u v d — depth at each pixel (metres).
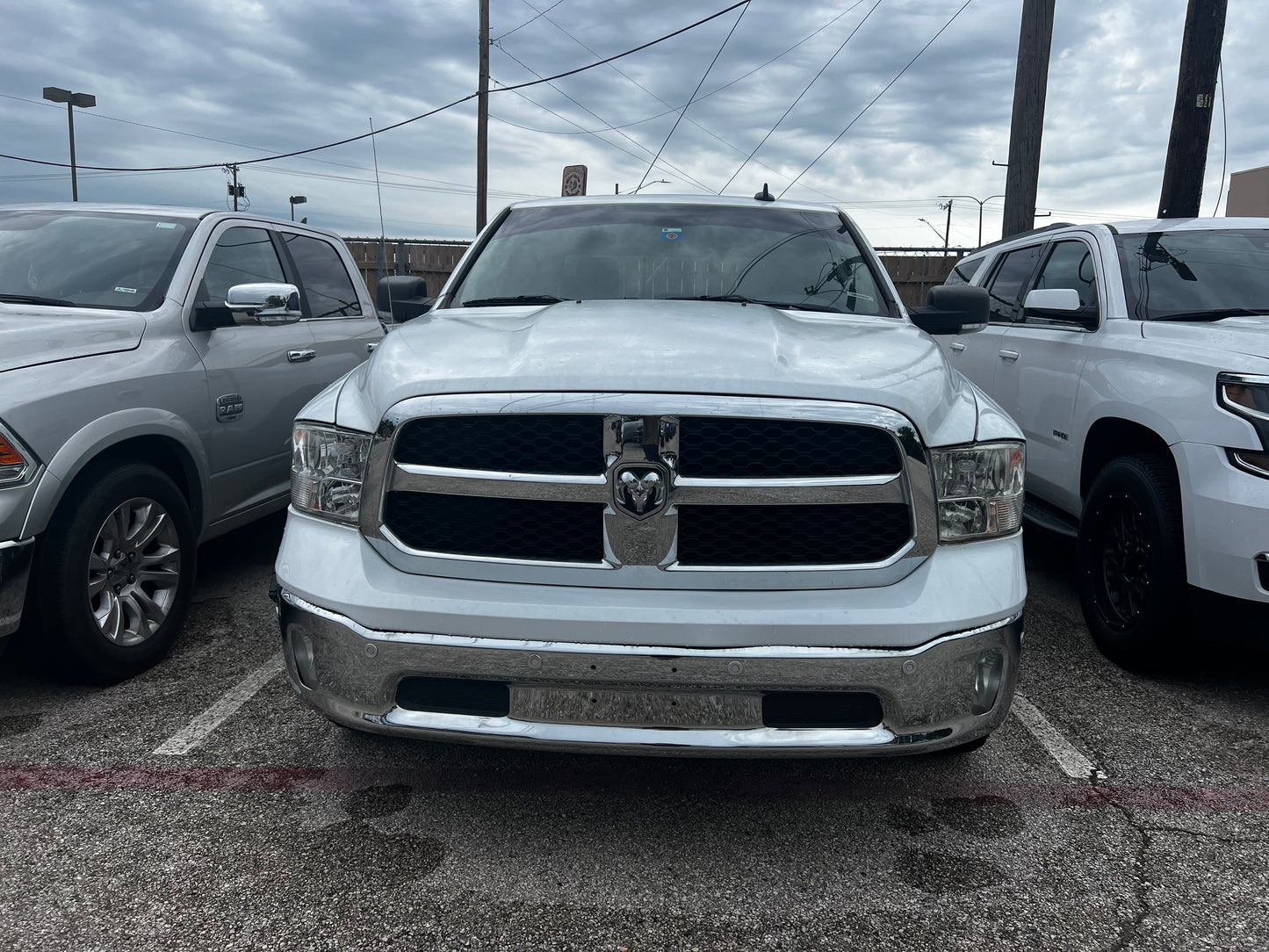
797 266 3.52
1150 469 3.52
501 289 3.47
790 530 2.19
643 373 2.17
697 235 3.65
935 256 14.79
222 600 4.32
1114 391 3.89
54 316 3.53
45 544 3.05
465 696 2.21
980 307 3.46
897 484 2.18
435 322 3.01
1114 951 2.04
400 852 2.38
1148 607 3.47
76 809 2.55
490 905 2.17
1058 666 3.74
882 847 2.45
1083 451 4.18
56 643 3.13
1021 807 2.66
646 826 2.53
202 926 2.07
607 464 2.14
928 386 2.34
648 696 2.15
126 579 3.38
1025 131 9.38
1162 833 2.53
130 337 3.56
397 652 2.17
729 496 2.15
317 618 2.25
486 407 2.17
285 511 6.06
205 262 4.14
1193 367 3.44
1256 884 2.29
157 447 3.68
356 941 2.03
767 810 2.63
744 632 2.11
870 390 2.20
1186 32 7.86
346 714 2.25
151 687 3.36
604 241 3.64
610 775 2.82
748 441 2.16
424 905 2.16
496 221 3.95
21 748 2.89
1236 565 3.12
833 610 2.13
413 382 2.25
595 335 2.47
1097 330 4.27
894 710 2.15
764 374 2.20
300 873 2.27
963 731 2.22
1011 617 2.25
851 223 3.87
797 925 2.12
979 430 2.32
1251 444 3.12
